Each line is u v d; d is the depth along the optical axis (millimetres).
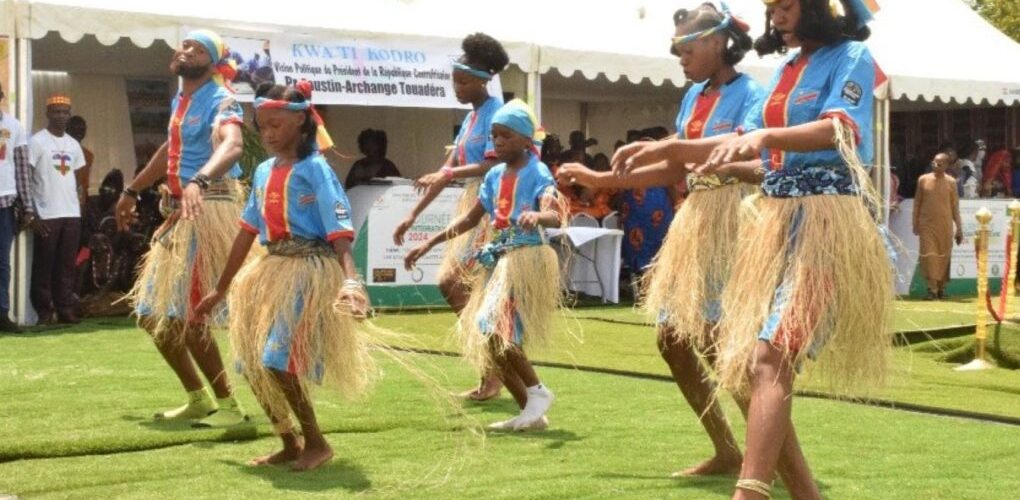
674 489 5066
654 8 15625
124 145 15453
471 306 6812
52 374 8008
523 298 6465
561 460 5668
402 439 6094
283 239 5383
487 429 6430
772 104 4410
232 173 6426
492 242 6648
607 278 14523
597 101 19953
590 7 15055
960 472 5516
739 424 6504
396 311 13102
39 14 11172
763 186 4301
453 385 7934
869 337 4137
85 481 5039
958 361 9758
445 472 5340
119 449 5738
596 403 7344
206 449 5805
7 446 5500
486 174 7230
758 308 4113
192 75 6504
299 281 5293
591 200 15188
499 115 6621
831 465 5621
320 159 5359
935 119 21203
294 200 5328
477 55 7797
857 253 4094
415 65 13289
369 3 13570
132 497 4777
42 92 14922
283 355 5254
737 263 4305
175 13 11852
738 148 3973
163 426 6262
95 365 8477
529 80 13852
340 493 4910
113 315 12445
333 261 5371
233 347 5422
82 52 13734
